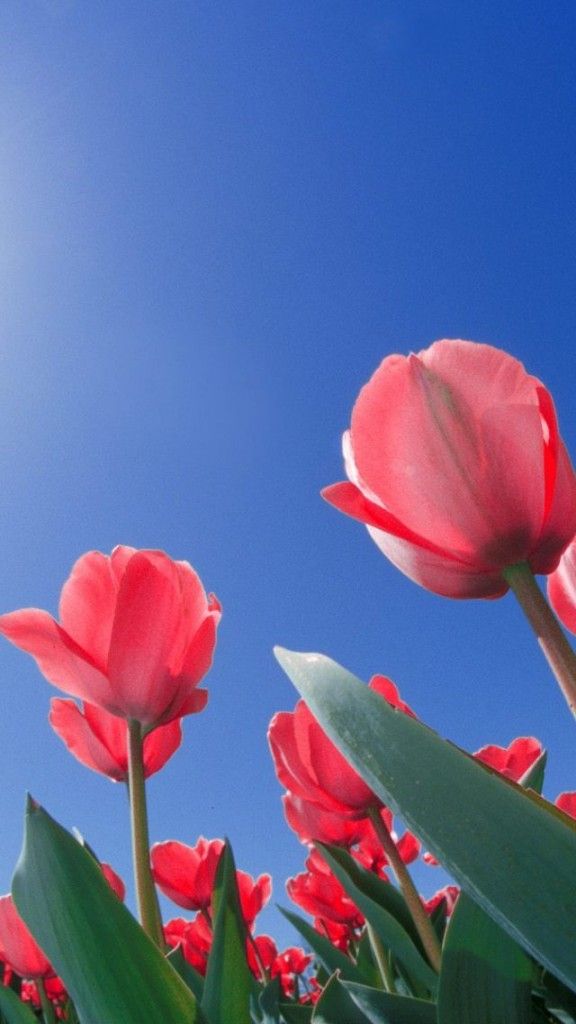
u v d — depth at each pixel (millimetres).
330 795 484
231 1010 341
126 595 400
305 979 1068
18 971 667
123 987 286
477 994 305
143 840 365
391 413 306
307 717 497
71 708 476
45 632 403
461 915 310
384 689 482
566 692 286
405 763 253
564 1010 365
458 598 317
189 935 682
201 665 409
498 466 298
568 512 300
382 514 312
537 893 233
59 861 292
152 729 404
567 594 374
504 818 240
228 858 375
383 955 480
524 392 301
